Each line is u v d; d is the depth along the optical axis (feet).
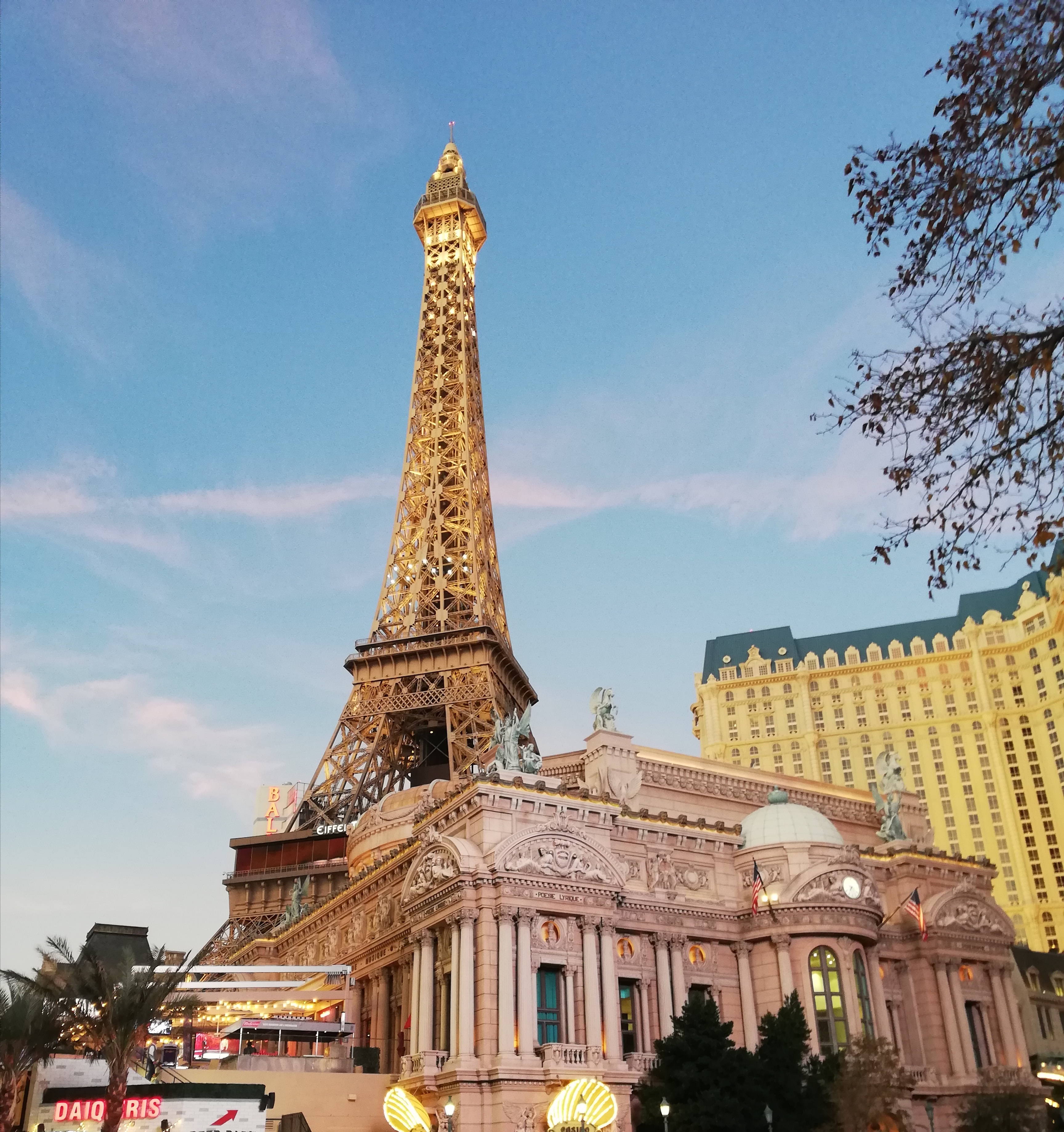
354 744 500.33
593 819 258.98
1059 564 79.05
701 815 326.85
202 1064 267.18
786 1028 229.04
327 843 513.45
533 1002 227.20
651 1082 230.68
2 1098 206.59
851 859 279.49
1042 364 75.82
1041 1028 369.50
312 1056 257.55
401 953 273.54
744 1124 213.66
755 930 272.72
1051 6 74.84
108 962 245.86
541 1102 217.15
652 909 264.93
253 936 486.79
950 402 79.92
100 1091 210.38
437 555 557.33
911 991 298.76
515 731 276.82
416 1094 229.86
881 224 83.35
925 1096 278.26
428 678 505.25
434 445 603.67
